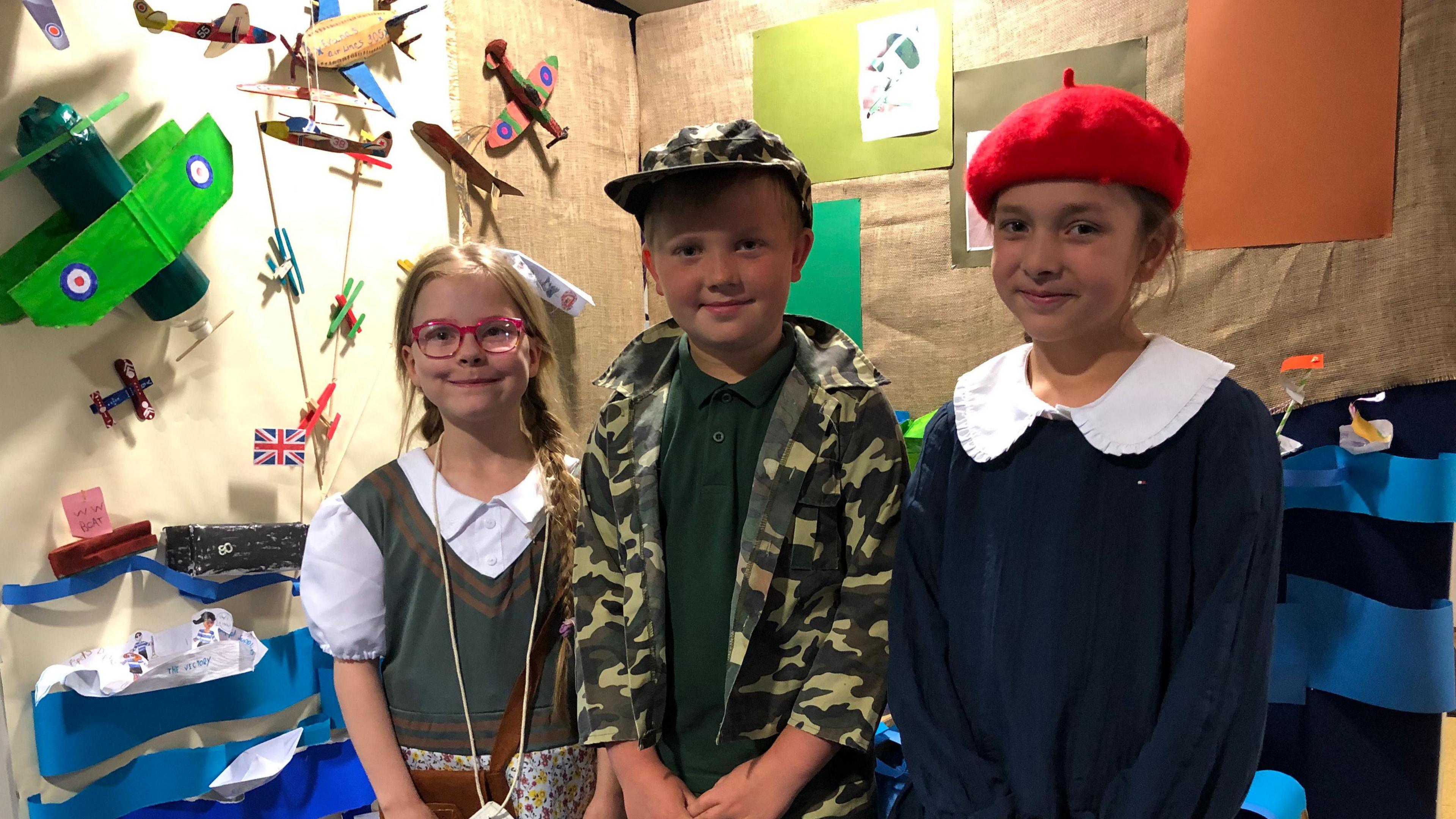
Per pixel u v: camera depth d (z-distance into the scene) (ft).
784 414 3.10
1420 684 4.20
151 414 4.15
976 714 2.82
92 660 3.92
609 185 3.09
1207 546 2.54
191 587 4.26
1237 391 2.65
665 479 3.21
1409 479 4.23
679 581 3.16
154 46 4.16
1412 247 4.29
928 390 5.69
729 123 3.11
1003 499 2.79
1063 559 2.65
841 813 3.05
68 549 3.81
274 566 4.46
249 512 4.57
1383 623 4.30
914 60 5.56
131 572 4.10
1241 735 2.46
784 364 3.22
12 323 3.71
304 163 4.80
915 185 5.64
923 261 5.65
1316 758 4.60
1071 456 2.70
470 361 3.57
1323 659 4.53
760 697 3.05
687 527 3.16
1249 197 4.67
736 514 3.11
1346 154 4.42
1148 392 2.64
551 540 3.72
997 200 2.75
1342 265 4.48
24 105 3.74
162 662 3.99
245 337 4.54
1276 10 4.54
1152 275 2.74
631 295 6.64
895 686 2.89
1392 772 4.39
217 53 4.41
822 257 5.94
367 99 4.93
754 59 6.11
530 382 4.15
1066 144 2.49
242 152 4.52
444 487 3.69
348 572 3.61
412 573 3.62
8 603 3.71
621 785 3.17
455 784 3.51
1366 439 4.31
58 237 3.84
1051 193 2.54
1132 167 2.48
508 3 5.78
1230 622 2.45
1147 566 2.58
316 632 3.60
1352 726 4.49
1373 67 4.34
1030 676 2.65
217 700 4.32
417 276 3.72
